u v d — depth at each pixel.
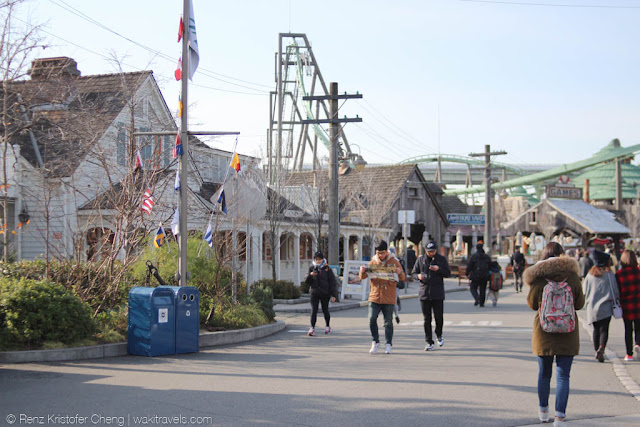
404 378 10.13
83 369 10.55
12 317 11.26
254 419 7.49
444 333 16.62
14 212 24.17
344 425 7.27
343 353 13.01
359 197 47.31
